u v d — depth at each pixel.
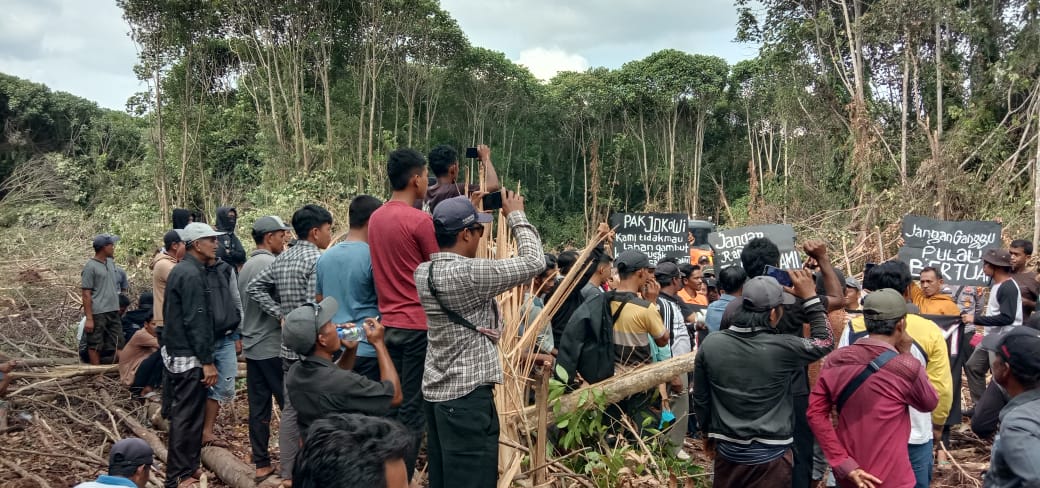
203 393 4.90
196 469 4.91
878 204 15.02
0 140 38.09
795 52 24.98
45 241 12.83
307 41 36.03
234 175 33.69
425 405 3.45
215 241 5.00
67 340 8.80
